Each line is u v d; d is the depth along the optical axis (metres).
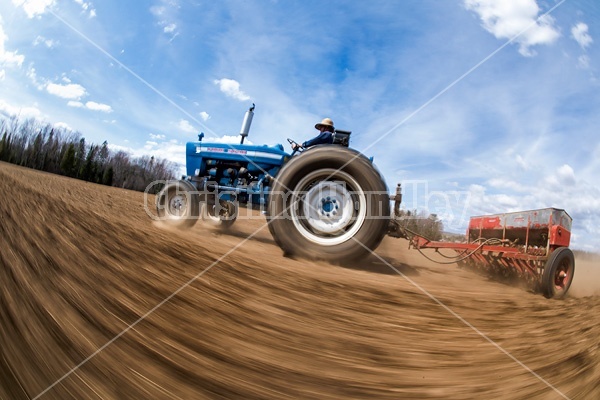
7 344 1.23
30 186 6.90
